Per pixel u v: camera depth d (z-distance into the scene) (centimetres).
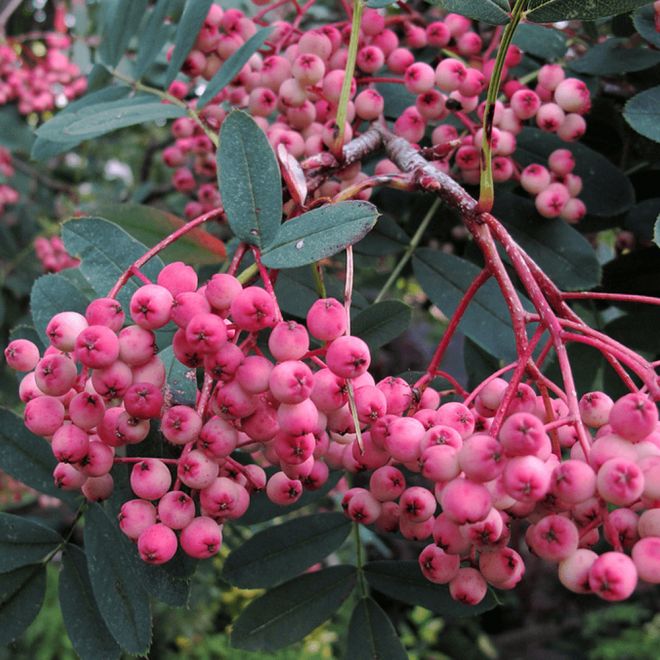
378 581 33
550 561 23
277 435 25
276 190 27
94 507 29
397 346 82
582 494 22
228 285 25
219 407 24
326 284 37
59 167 101
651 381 24
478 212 28
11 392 77
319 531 33
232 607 125
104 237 30
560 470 22
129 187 103
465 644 156
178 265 26
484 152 27
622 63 40
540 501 24
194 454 25
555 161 38
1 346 78
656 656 154
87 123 35
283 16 62
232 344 24
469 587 25
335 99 35
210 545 25
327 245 26
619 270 41
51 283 31
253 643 32
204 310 24
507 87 39
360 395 25
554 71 37
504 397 25
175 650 125
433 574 25
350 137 35
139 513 25
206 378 26
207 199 53
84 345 24
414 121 36
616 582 21
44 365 25
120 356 25
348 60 32
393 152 34
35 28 86
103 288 30
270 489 28
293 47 38
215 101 41
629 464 22
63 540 30
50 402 26
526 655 161
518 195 41
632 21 37
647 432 22
